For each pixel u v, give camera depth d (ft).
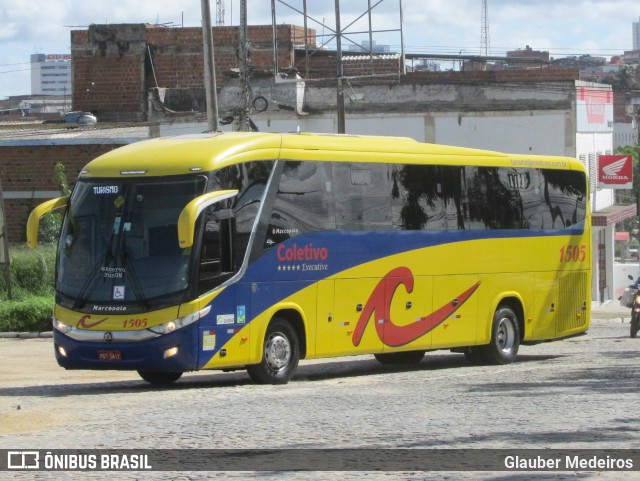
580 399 55.42
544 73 180.14
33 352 96.43
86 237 63.62
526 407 52.31
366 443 41.78
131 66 216.54
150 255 61.98
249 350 64.44
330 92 173.88
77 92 217.97
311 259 68.44
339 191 70.69
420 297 76.07
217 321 62.49
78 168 174.91
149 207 62.59
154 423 47.62
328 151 70.23
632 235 399.85
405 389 62.90
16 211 175.63
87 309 62.59
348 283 70.90
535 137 166.91
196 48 215.51
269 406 53.98
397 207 74.59
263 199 65.62
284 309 66.95
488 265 81.51
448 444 41.32
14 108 432.25
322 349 69.36
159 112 178.60
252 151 65.26
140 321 61.31
